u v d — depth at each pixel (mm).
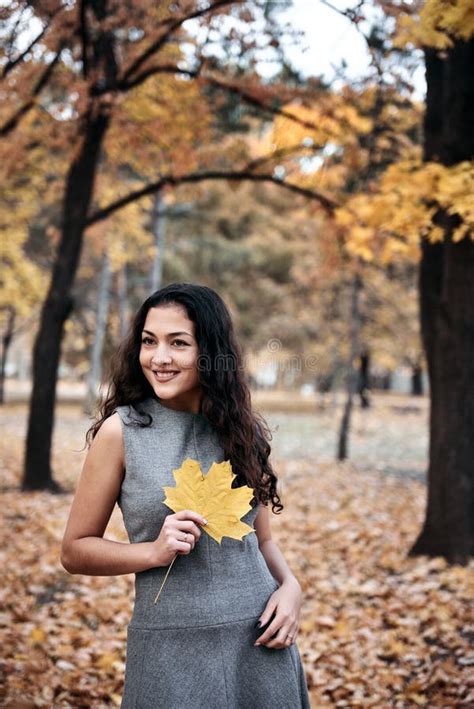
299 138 6898
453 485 5836
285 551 6348
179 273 21812
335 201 7633
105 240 13789
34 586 4938
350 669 3721
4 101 7016
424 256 6180
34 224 19625
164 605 1681
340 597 4984
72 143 8406
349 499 9273
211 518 1618
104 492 1712
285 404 30875
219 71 6938
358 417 25031
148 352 1781
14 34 5977
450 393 5875
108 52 7707
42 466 8805
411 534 7039
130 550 1618
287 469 12133
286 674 1726
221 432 1811
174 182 8180
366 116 7316
